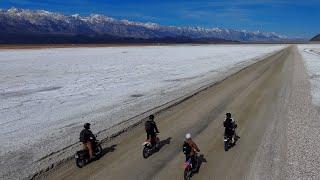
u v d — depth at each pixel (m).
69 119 22.09
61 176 13.30
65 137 18.02
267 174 13.37
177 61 73.81
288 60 74.25
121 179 12.96
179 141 17.38
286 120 21.64
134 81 40.44
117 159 14.95
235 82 39.16
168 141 17.39
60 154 15.44
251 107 25.55
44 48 156.38
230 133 16.33
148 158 15.03
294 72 49.44
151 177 13.11
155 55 99.38
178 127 19.95
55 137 18.06
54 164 14.29
